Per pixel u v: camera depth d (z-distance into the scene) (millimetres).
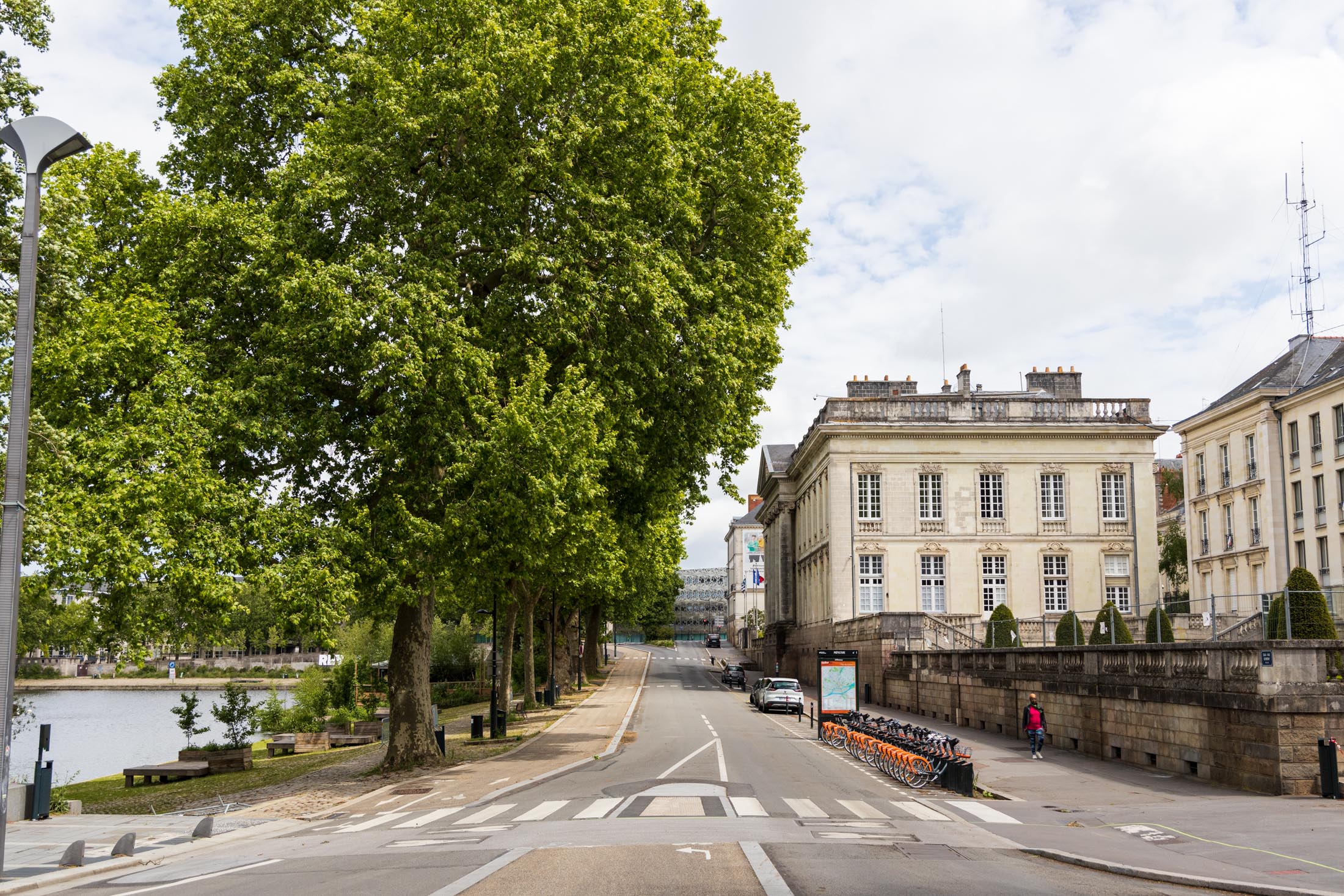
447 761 27859
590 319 25984
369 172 23766
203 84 25828
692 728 38344
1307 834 14703
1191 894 10922
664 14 30562
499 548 24172
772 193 30281
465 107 23672
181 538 19656
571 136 24656
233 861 13820
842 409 66375
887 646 50938
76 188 23016
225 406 21391
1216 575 62906
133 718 71625
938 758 21750
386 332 22188
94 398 21797
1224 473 62438
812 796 19812
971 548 64625
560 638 64312
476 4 24250
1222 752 21109
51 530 17828
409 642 26844
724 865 11859
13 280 19094
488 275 26000
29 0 18453
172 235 23188
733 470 32031
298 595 20766
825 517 69062
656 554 58250
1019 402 66125
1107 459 65250
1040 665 31828
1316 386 52812
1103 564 64562
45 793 19453
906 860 12594
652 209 26812
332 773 27609
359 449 24594
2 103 18109
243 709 41469
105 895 11102
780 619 86125
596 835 14680
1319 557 53094
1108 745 26734
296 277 21906
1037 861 13023
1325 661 19531
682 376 27328
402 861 12727
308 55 26438
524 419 22516
